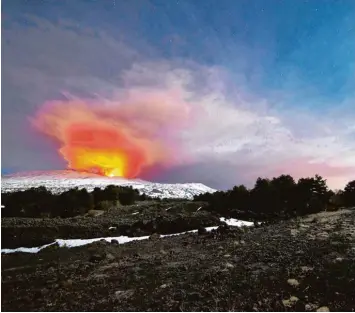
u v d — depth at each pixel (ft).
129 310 18.51
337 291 19.02
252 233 36.55
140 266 26.68
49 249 36.70
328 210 50.83
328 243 27.66
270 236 33.37
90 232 44.45
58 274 26.04
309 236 31.07
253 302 18.57
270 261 24.72
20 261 32.17
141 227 46.24
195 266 25.53
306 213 49.08
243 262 25.31
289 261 24.16
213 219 47.21
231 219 49.44
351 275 20.52
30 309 19.35
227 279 21.98
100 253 32.65
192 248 32.63
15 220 49.75
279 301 18.48
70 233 44.19
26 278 25.58
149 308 18.58
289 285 20.29
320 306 17.79
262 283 20.88
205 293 19.92
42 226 45.06
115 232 44.96
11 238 41.78
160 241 38.04
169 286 21.58
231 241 33.71
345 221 36.35
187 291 20.51
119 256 31.35
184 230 44.80
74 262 30.37
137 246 35.88
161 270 25.12
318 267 22.36
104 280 23.72
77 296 21.01
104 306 19.21
